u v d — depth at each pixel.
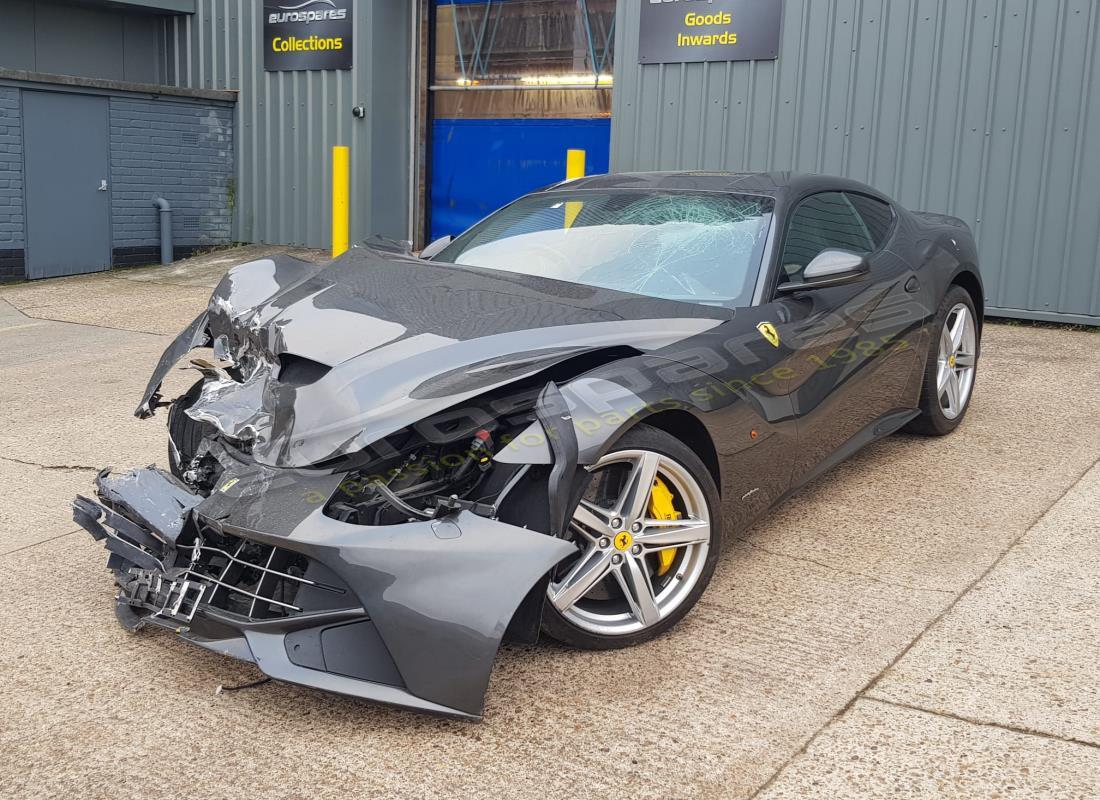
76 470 4.64
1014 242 7.48
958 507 4.11
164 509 2.91
